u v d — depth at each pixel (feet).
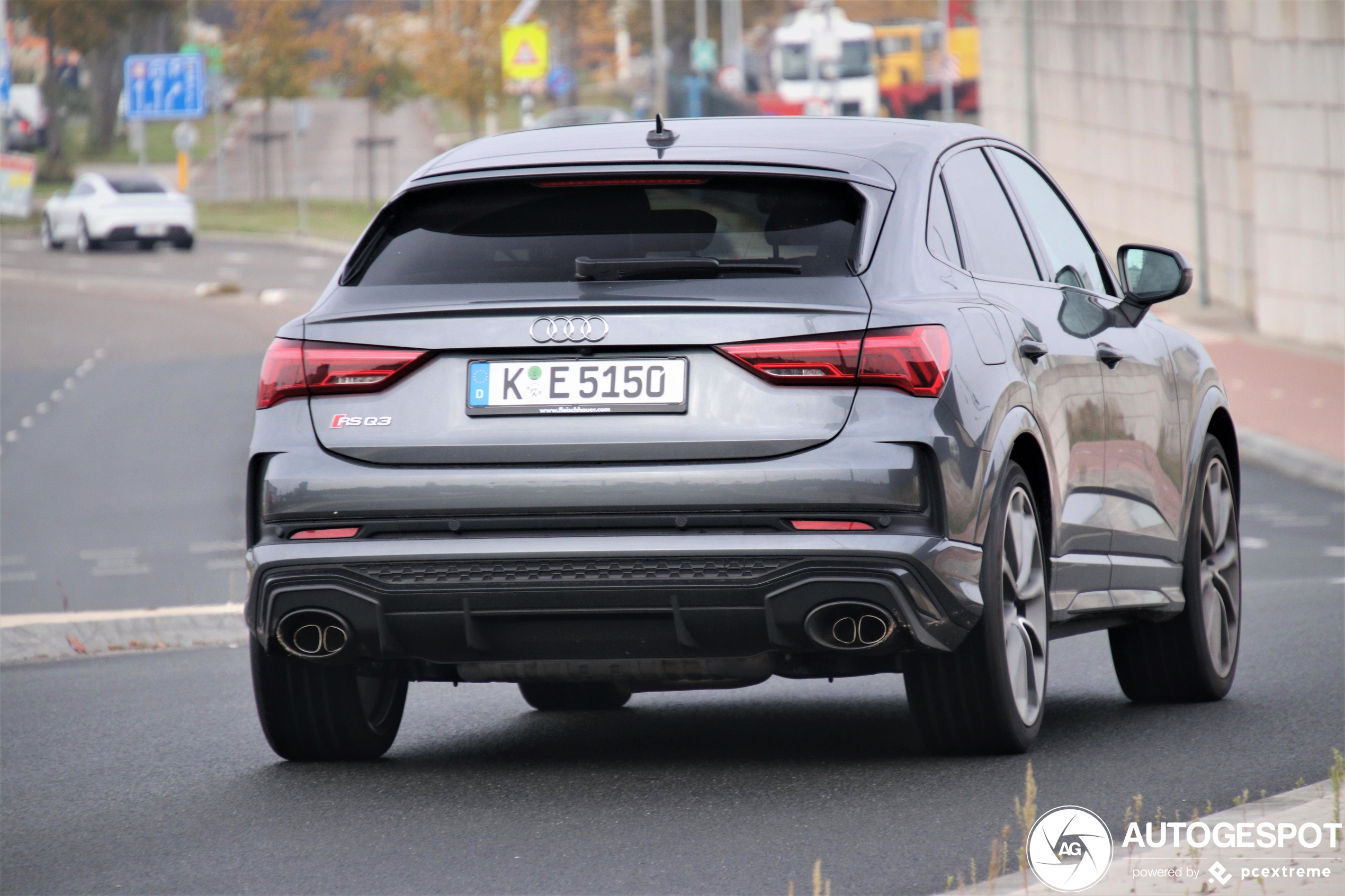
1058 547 59.47
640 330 51.96
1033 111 355.15
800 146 56.70
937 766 56.29
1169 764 56.44
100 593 143.33
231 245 467.11
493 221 55.36
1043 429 57.88
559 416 52.11
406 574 52.29
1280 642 83.25
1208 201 329.52
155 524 176.65
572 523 51.67
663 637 52.01
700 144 56.65
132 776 59.31
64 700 76.07
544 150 57.06
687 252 53.57
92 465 207.82
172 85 597.93
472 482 52.03
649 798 53.11
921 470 51.29
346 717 58.90
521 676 55.16
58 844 50.37
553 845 48.06
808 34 620.49
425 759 60.59
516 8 631.15
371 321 53.78
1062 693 72.59
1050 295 62.64
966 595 52.44
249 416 235.61
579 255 53.93
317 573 52.95
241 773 58.90
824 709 70.23
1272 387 229.04
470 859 46.91
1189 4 309.83
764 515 51.06
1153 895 40.45
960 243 58.03
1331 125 264.31
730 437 51.37
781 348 51.57
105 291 370.73
